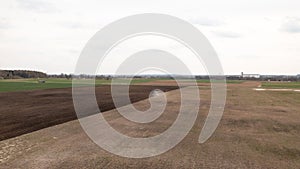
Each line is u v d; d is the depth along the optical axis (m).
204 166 6.95
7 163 6.91
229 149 8.59
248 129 11.84
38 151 7.99
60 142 9.09
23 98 25.64
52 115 14.98
